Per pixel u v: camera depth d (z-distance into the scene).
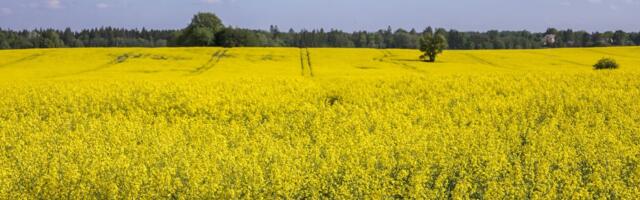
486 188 9.80
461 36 144.75
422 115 16.91
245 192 9.50
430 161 10.91
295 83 24.55
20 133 14.48
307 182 9.78
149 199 9.30
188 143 13.37
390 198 9.50
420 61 53.94
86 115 17.30
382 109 18.72
